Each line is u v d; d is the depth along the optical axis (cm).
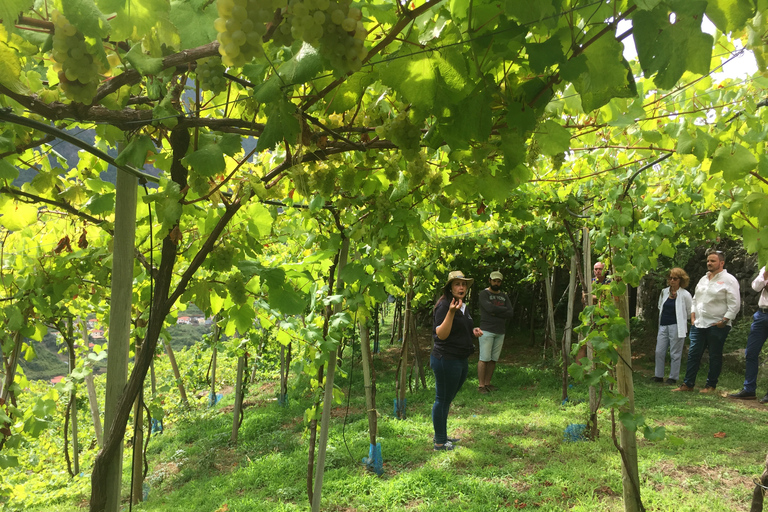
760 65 117
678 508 330
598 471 396
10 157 180
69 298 342
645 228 336
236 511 389
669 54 81
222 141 143
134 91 134
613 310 303
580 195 446
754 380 641
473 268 1044
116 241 175
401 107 142
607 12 86
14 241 315
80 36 88
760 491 261
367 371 441
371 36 112
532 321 1150
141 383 164
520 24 86
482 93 105
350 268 276
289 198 271
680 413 563
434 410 477
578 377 307
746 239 231
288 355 726
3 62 102
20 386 308
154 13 87
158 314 162
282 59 118
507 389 752
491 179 168
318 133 159
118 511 168
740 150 190
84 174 244
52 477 528
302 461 483
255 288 212
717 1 78
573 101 161
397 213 239
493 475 410
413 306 738
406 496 384
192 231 229
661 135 238
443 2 98
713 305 677
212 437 616
